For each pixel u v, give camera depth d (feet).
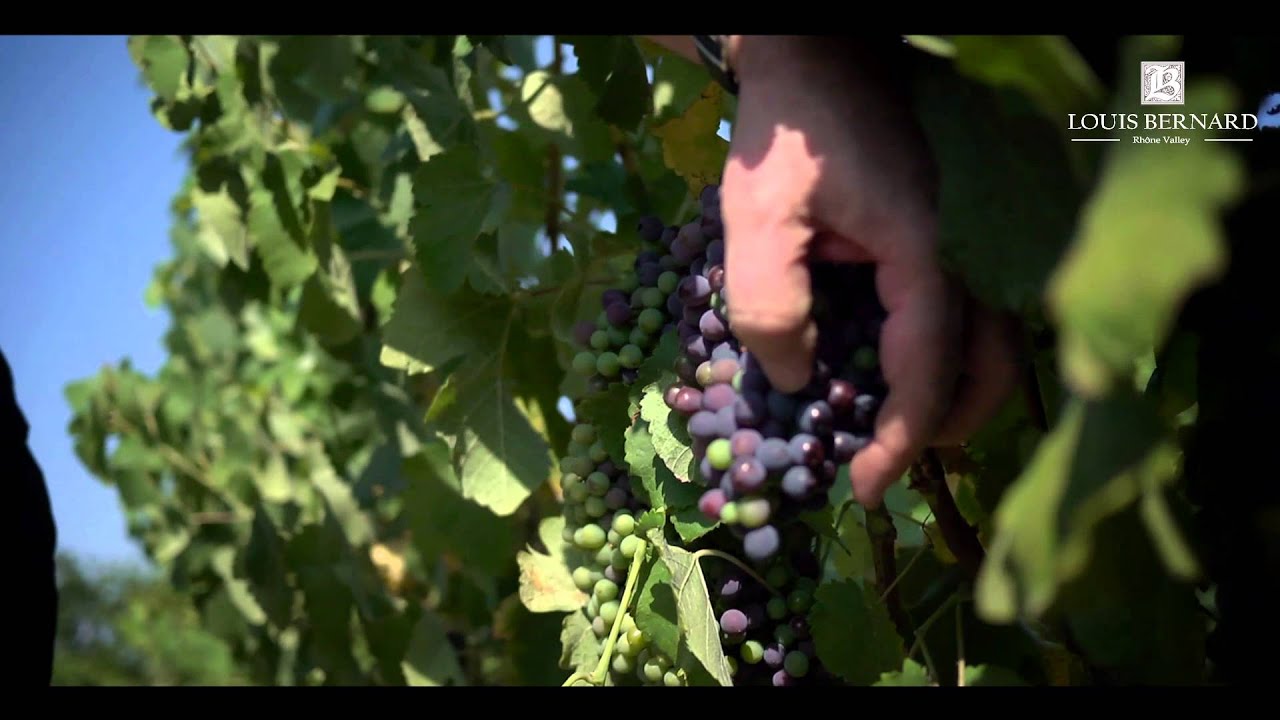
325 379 8.78
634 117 3.87
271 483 7.97
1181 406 2.47
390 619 5.69
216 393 10.24
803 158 2.17
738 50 2.33
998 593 1.54
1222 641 2.31
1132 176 1.37
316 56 5.63
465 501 5.01
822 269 2.32
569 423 4.44
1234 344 2.19
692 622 2.76
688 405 2.54
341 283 5.79
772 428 2.34
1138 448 1.57
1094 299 1.31
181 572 8.38
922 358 2.15
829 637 2.80
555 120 4.59
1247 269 2.13
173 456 8.48
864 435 2.33
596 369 3.18
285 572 6.23
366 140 6.41
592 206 5.44
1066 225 2.00
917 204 2.14
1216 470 2.26
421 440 6.24
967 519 3.41
